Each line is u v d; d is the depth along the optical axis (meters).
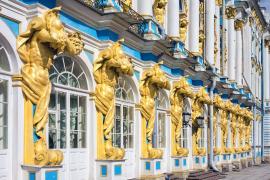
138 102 16.97
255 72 44.34
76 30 12.97
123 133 16.05
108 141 13.98
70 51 11.34
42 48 10.80
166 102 20.20
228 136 32.25
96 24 14.03
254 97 41.34
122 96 16.20
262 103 46.75
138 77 17.00
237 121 35.06
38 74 10.73
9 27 10.38
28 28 10.69
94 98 13.85
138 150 16.89
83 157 13.59
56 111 12.41
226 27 33.53
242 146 36.34
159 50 17.56
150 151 16.95
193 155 23.42
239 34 36.00
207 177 22.05
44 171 10.55
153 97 17.41
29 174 10.58
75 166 13.17
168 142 20.17
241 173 28.88
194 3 24.39
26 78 10.64
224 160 30.55
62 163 12.21
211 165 25.41
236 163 33.03
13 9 10.45
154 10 19.61
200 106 24.06
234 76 33.94
